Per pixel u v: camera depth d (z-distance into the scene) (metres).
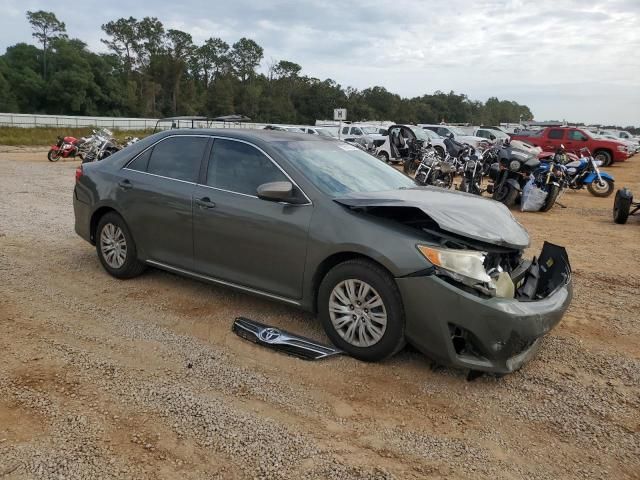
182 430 2.97
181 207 4.67
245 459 2.76
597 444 3.01
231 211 4.34
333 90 113.50
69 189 12.04
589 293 5.68
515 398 3.46
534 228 9.61
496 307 3.35
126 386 3.40
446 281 3.41
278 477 2.64
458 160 14.91
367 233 3.68
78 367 3.61
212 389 3.41
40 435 2.88
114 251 5.37
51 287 5.16
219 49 120.25
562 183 12.14
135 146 5.35
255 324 4.30
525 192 11.63
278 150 4.34
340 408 3.26
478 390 3.53
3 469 2.61
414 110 119.75
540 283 4.21
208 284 5.12
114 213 5.31
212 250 4.53
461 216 3.72
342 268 3.78
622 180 19.78
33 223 7.97
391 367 3.77
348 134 28.23
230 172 4.52
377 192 4.23
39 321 4.35
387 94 116.94
